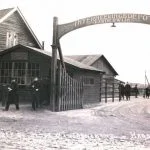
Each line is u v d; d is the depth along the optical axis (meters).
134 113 16.89
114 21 15.66
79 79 22.80
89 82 25.17
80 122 12.27
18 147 7.09
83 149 7.09
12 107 17.44
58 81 16.86
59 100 16.72
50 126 10.87
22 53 21.64
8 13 24.67
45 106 18.09
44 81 18.38
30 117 13.36
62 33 17.03
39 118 13.13
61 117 13.81
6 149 6.84
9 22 25.28
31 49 21.11
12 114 14.19
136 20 15.31
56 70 17.16
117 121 12.97
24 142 7.74
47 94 18.25
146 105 23.52
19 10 26.06
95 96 26.30
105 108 19.77
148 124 12.28
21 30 26.75
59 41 17.20
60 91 16.81
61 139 8.37
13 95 15.98
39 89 17.52
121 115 15.57
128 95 30.78
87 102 24.56
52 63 17.08
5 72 22.12
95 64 35.16
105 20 15.87
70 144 7.68
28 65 21.45
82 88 19.48
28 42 27.66
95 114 15.68
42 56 21.00
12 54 21.91
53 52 17.16
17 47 21.59
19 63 21.75
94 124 11.80
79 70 22.50
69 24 16.91
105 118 13.95
